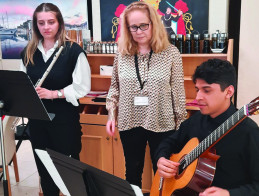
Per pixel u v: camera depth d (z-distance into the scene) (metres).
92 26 3.53
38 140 2.20
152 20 1.93
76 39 3.12
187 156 1.38
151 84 1.95
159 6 3.22
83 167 1.16
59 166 1.27
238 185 1.24
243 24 2.77
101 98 2.94
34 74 2.13
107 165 2.82
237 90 2.91
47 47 2.15
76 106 2.22
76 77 2.11
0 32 4.62
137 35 1.94
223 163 1.25
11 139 2.74
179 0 3.13
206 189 1.17
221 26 3.04
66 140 2.16
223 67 1.18
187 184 1.31
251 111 1.03
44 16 2.00
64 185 1.39
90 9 3.50
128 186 1.03
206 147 1.25
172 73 2.01
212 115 1.31
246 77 2.86
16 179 3.14
